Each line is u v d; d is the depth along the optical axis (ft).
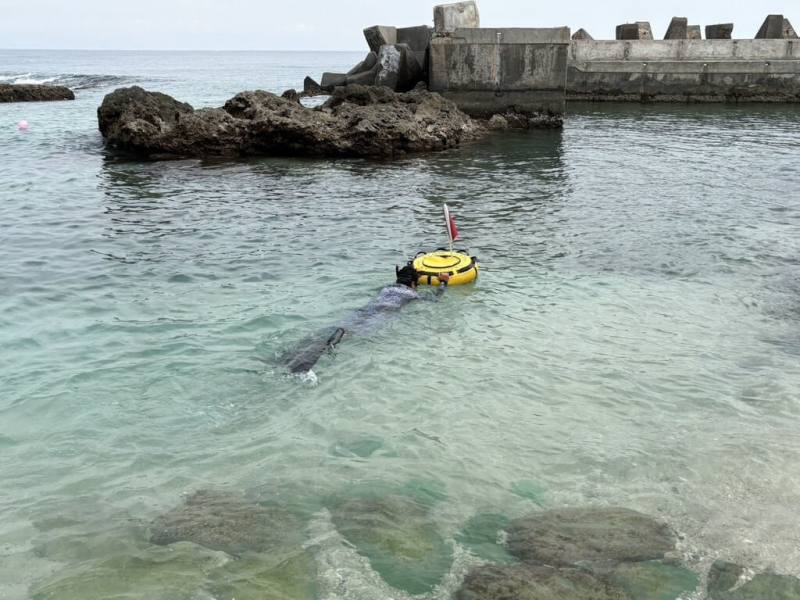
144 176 63.87
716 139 89.10
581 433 20.59
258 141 76.84
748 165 69.67
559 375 24.41
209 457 19.21
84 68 345.31
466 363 25.38
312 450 19.63
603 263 37.68
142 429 20.62
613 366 25.16
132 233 43.32
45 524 16.07
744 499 17.39
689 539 15.85
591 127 102.73
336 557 15.06
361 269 36.42
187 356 25.63
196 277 34.91
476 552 15.31
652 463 19.01
